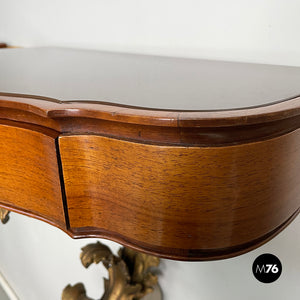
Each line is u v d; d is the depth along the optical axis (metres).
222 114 0.33
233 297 0.85
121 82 0.47
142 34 0.77
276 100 0.38
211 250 0.41
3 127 0.44
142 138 0.36
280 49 0.59
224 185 0.37
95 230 0.45
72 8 0.90
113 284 0.83
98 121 0.38
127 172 0.38
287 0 0.56
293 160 0.40
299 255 0.71
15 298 1.54
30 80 0.48
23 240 1.36
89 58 0.69
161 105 0.36
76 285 0.87
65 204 0.44
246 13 0.61
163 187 0.38
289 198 0.43
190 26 0.69
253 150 0.36
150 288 0.84
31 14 1.02
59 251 1.22
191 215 0.39
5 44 1.17
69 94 0.41
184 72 0.53
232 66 0.58
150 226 0.40
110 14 0.82
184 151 0.36
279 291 0.77
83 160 0.40
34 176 0.45
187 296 0.94
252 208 0.39
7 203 0.50
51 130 0.41
